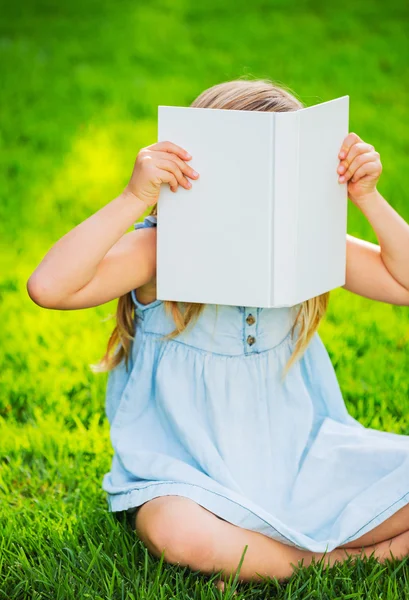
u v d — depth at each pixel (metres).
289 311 2.54
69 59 6.50
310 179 2.16
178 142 2.16
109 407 2.66
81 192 4.89
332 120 2.21
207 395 2.46
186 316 2.45
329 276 2.30
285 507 2.45
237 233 2.16
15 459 3.01
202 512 2.28
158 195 2.20
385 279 2.51
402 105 5.75
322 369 2.64
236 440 2.46
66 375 3.45
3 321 3.80
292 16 7.19
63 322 3.82
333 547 2.33
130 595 2.19
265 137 2.08
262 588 2.31
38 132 5.52
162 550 2.28
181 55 6.56
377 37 6.73
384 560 2.41
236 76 6.18
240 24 7.06
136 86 6.09
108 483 2.49
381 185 4.78
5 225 4.57
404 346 3.62
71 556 2.40
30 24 7.10
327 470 2.48
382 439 2.54
